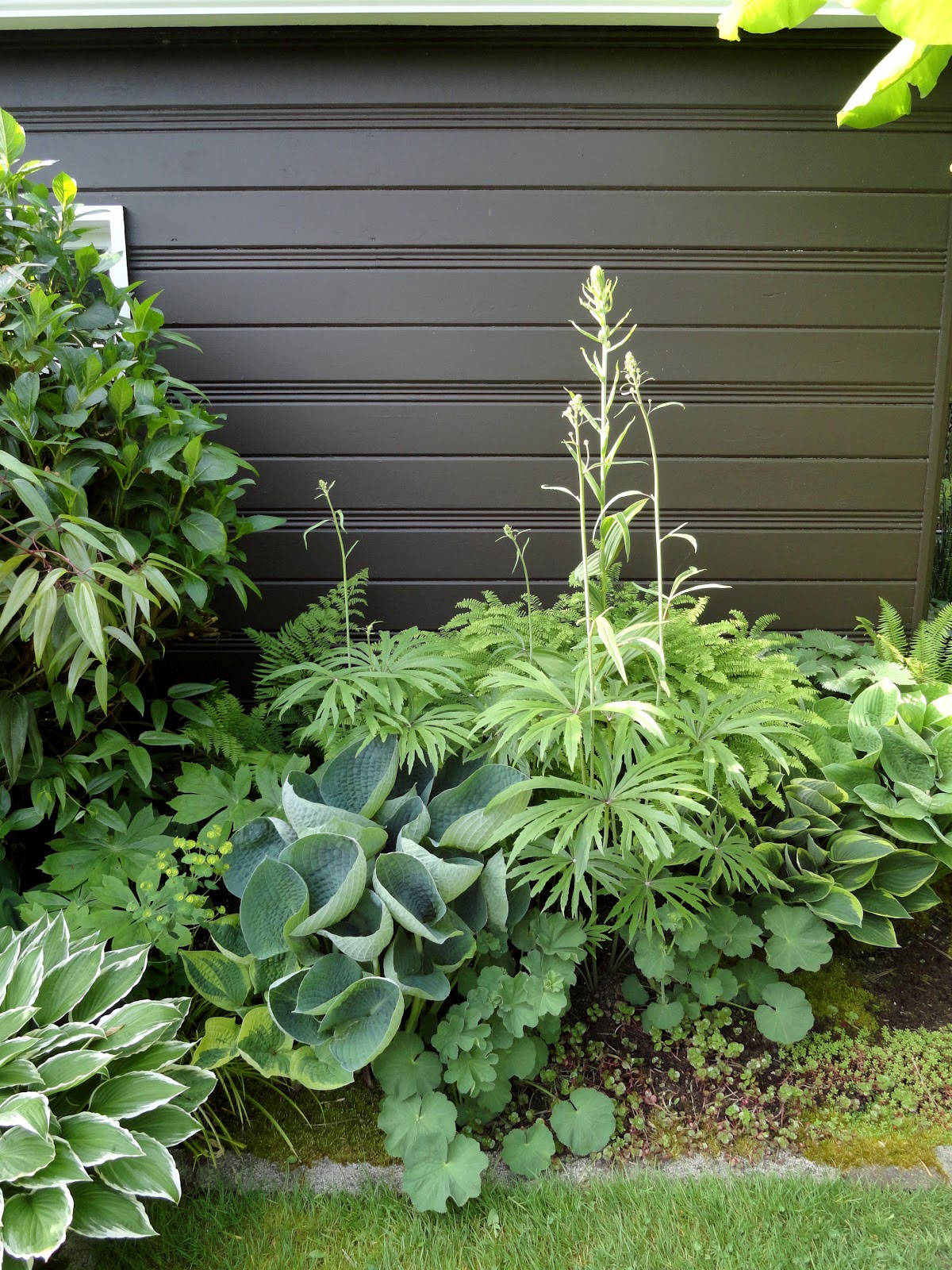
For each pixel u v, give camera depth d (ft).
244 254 10.27
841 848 7.55
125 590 6.57
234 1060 6.32
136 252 10.27
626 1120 6.43
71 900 6.70
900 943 8.35
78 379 7.26
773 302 10.49
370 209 10.18
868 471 10.93
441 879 6.40
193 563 7.91
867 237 10.34
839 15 9.27
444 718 7.52
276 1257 5.49
